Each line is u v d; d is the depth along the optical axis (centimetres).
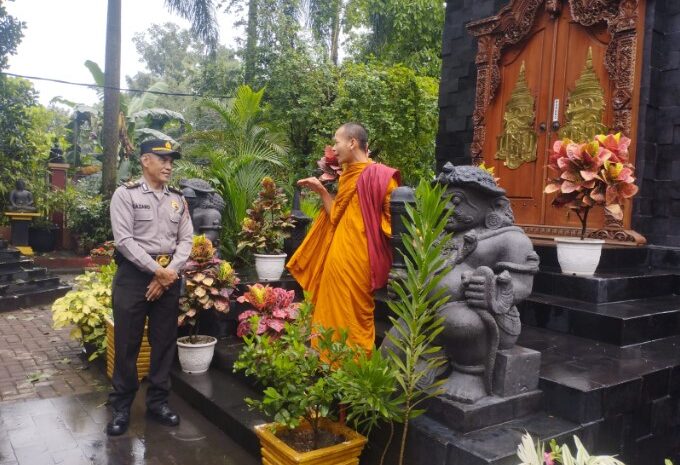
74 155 1669
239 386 385
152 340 362
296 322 302
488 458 218
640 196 480
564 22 542
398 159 1139
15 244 1223
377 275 321
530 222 565
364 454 285
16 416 373
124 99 1630
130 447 326
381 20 1465
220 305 404
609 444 265
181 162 895
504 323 258
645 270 457
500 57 601
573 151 385
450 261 267
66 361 517
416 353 228
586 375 279
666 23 487
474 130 627
